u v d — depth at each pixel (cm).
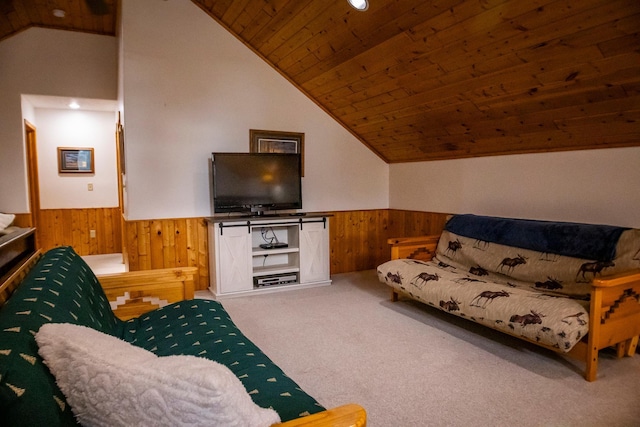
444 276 320
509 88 293
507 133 343
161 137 402
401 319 333
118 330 203
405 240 384
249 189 418
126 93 385
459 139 389
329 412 94
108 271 505
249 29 405
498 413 199
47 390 85
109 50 480
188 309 221
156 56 395
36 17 431
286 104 458
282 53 414
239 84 433
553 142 325
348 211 505
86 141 609
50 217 600
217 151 427
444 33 277
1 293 142
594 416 195
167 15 397
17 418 77
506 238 331
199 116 417
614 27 212
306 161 475
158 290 237
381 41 317
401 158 498
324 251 441
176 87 405
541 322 230
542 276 296
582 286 271
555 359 258
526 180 356
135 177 394
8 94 445
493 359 259
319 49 373
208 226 417
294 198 439
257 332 305
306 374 240
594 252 271
